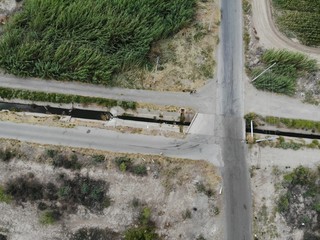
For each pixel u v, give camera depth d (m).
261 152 48.00
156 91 49.47
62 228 45.16
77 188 45.72
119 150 47.53
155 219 45.56
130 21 50.09
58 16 49.59
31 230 45.16
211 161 47.44
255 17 52.72
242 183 46.97
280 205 46.50
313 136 49.78
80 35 49.62
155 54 50.84
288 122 48.97
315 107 50.00
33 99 49.22
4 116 48.59
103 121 49.06
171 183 46.53
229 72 50.41
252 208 46.41
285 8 53.34
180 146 47.88
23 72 48.62
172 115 49.25
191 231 45.53
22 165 46.41
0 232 45.12
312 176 47.47
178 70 50.22
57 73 48.62
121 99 49.12
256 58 51.09
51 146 47.31
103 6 50.59
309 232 46.09
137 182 46.41
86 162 46.72
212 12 52.56
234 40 51.66
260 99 49.72
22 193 45.41
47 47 48.56
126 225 45.34
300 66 50.91
